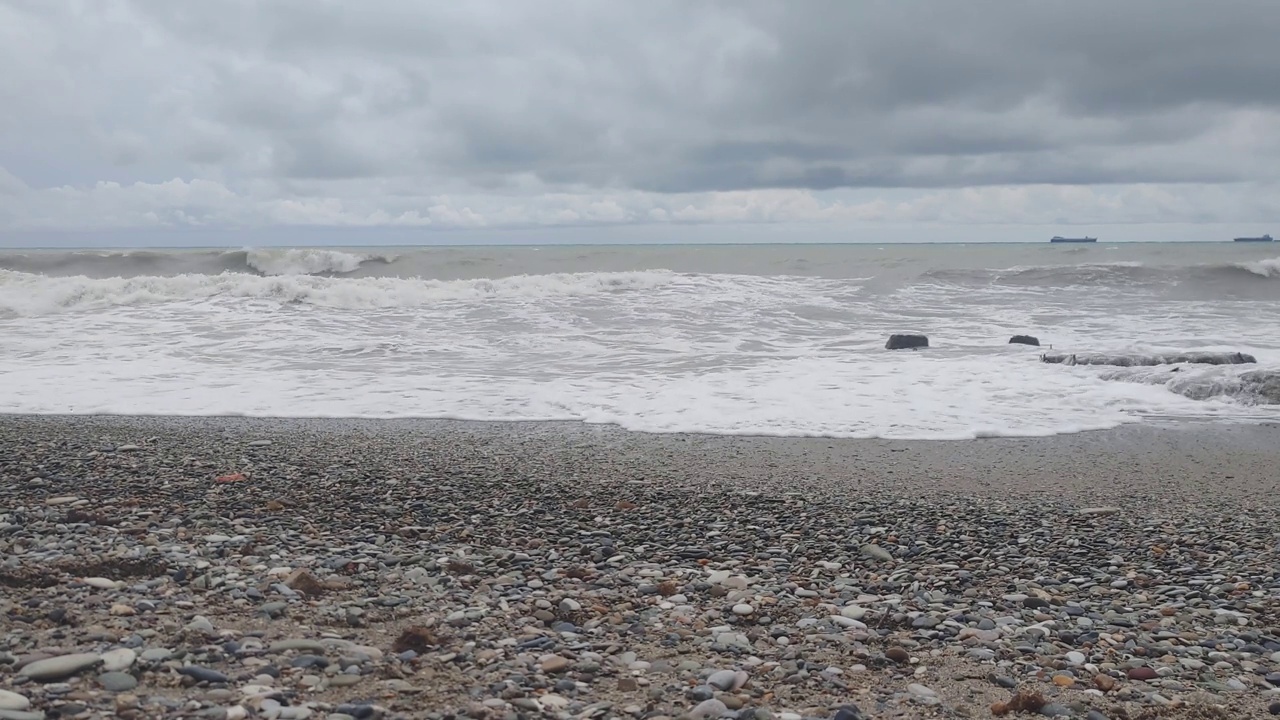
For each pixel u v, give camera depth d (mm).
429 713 2818
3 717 2486
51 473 6703
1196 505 6504
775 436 9039
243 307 18578
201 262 27734
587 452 8133
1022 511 6250
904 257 33125
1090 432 9320
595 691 3098
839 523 5824
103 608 3625
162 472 6832
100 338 15383
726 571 4695
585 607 4008
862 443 8758
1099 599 4395
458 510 5957
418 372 12773
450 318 17688
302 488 6441
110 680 2852
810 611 4070
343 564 4539
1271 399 10609
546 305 19188
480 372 12797
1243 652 3723
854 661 3502
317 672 3084
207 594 3924
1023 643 3750
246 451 7789
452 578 4410
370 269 28031
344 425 9391
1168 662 3596
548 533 5441
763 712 2959
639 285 22516
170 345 14812
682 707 2988
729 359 13898
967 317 18781
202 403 10547
